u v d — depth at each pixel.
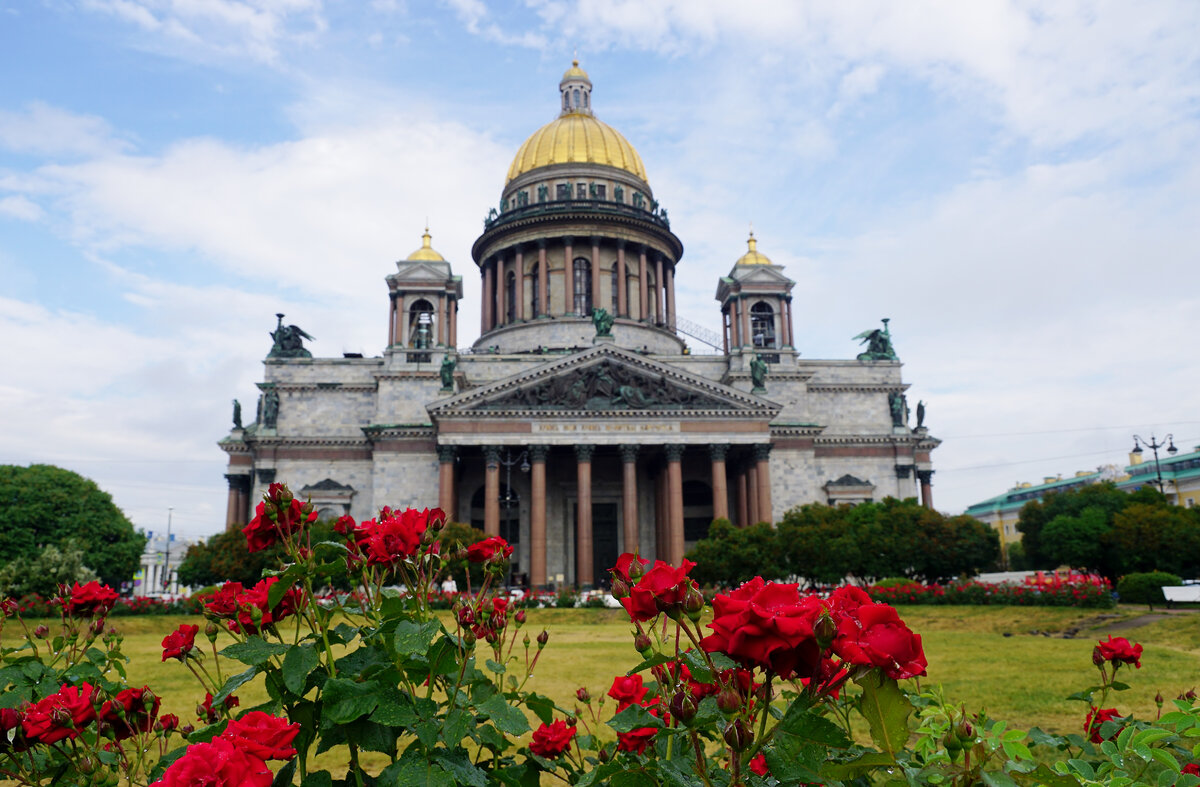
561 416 87.19
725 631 4.85
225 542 80.06
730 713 5.05
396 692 6.77
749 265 112.25
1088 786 6.30
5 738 7.43
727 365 108.00
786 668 4.71
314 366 103.38
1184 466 151.88
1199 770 7.40
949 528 78.56
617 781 6.16
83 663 9.77
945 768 5.96
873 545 77.25
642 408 87.88
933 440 108.56
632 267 123.44
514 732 6.75
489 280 124.94
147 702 8.49
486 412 86.56
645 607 5.88
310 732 6.90
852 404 107.38
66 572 58.69
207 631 8.59
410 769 6.32
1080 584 57.53
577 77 141.62
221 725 6.75
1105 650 9.02
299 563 7.17
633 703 8.23
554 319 114.19
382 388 100.75
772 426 98.38
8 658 9.55
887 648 4.63
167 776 4.42
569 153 127.44
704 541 76.38
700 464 101.31
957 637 45.72
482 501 100.50
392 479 94.25
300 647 6.77
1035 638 44.56
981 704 23.14
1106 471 168.38
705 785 5.63
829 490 100.12
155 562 182.88
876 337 111.00
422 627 6.75
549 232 119.25
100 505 107.31
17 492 100.19
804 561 74.94
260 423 102.62
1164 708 21.70
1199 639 38.78
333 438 100.31
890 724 4.84
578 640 46.84
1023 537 109.44
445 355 99.62
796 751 4.99
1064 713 21.62
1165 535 79.31
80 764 7.55
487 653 23.83
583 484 86.06
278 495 7.46
